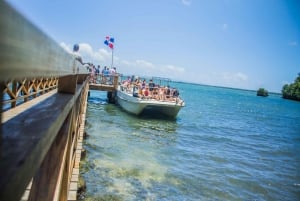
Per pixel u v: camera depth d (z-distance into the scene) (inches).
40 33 27.3
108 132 493.7
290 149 573.3
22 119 51.6
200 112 1130.0
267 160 452.1
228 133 677.9
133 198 239.6
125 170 302.4
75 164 205.3
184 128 645.3
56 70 39.6
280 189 321.4
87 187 246.4
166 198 250.4
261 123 1043.3
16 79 20.6
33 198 72.6
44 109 64.6
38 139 38.9
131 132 520.4
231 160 415.5
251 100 3361.2
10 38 18.5
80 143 257.6
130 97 711.7
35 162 36.4
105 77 983.0
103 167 302.4
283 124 1109.7
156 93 714.2
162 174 307.4
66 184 111.2
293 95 5024.6
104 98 1234.0
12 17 18.7
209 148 476.1
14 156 31.0
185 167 346.0
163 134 541.0
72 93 103.5
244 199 278.7
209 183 303.7
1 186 24.2
